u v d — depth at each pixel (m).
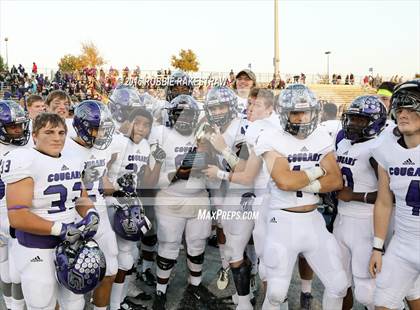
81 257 2.17
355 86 22.77
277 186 2.51
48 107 4.50
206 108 2.22
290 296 3.42
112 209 2.46
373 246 2.80
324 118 4.52
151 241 2.49
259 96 2.62
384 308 2.71
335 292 2.64
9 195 2.41
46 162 2.49
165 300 2.15
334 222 3.14
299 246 2.56
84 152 2.61
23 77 22.16
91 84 19.08
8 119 3.08
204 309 2.03
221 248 2.06
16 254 2.57
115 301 2.60
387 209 2.77
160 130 2.27
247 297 2.07
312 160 2.61
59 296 2.58
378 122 2.86
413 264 2.62
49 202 2.51
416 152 2.56
